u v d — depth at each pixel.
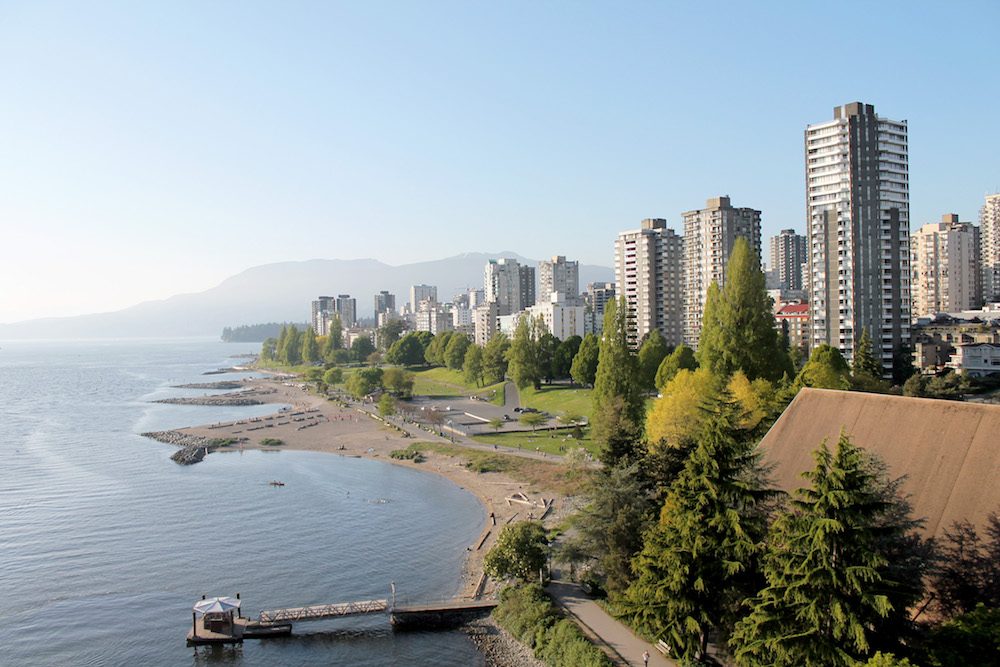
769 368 96.81
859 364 126.94
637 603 50.31
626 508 56.75
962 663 34.34
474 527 92.69
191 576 77.19
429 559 81.12
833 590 38.25
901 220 148.88
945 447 47.16
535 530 69.50
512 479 115.00
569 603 62.12
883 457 50.62
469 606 65.69
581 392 186.62
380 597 70.38
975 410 46.84
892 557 44.44
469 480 117.88
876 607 36.44
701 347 101.62
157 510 102.81
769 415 79.06
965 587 40.94
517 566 66.69
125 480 122.75
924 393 120.44
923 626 41.44
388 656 58.78
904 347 148.12
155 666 58.38
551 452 130.00
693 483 47.38
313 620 65.56
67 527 94.69
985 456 44.59
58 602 70.69
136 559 82.38
